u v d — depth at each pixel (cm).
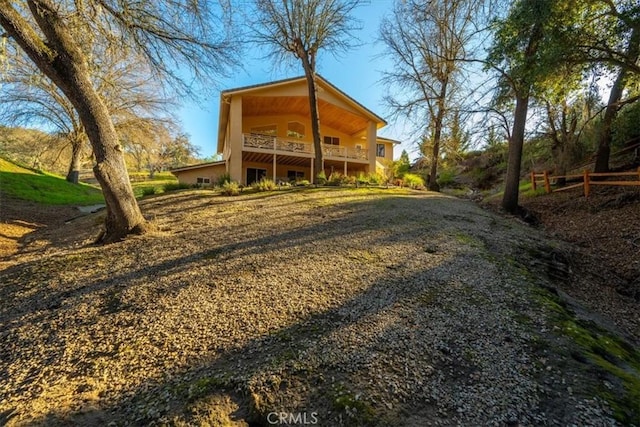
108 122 611
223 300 358
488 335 296
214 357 262
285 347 273
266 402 214
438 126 1622
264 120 2014
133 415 205
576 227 822
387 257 496
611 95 1040
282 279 413
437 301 358
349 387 227
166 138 2412
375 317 322
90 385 235
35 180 1734
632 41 601
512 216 984
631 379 245
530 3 633
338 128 2186
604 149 1168
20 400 223
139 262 480
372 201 981
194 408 208
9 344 294
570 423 201
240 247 538
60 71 557
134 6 658
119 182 610
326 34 1452
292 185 1388
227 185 1199
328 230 640
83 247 587
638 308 457
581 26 641
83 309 349
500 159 2227
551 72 666
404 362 256
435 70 1596
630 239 671
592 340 298
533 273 478
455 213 866
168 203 997
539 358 265
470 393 225
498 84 918
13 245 693
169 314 330
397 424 198
